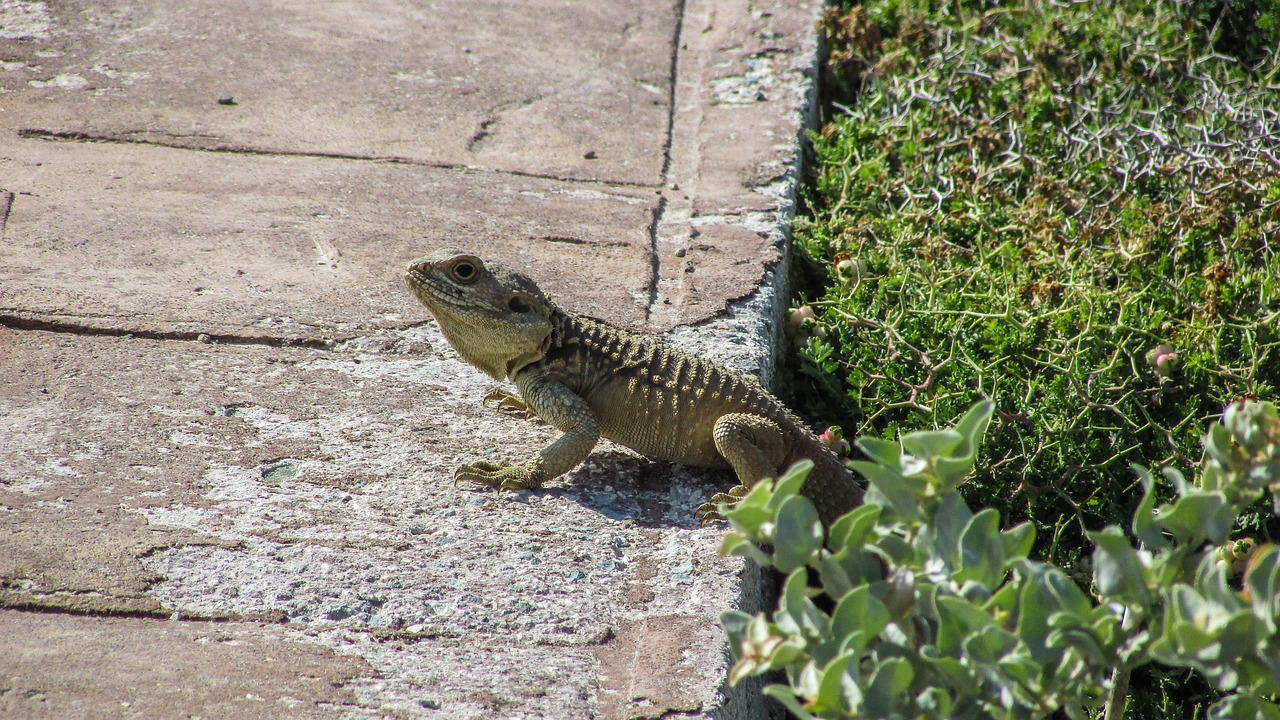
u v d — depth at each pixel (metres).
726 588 6.35
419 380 8.14
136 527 6.24
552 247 10.19
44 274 8.73
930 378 9.09
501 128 12.61
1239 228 10.70
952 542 4.36
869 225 11.42
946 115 13.27
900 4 15.91
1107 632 4.28
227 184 10.67
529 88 13.70
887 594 4.29
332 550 6.27
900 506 4.38
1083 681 4.40
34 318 8.11
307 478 6.90
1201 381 9.12
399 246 9.89
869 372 9.70
